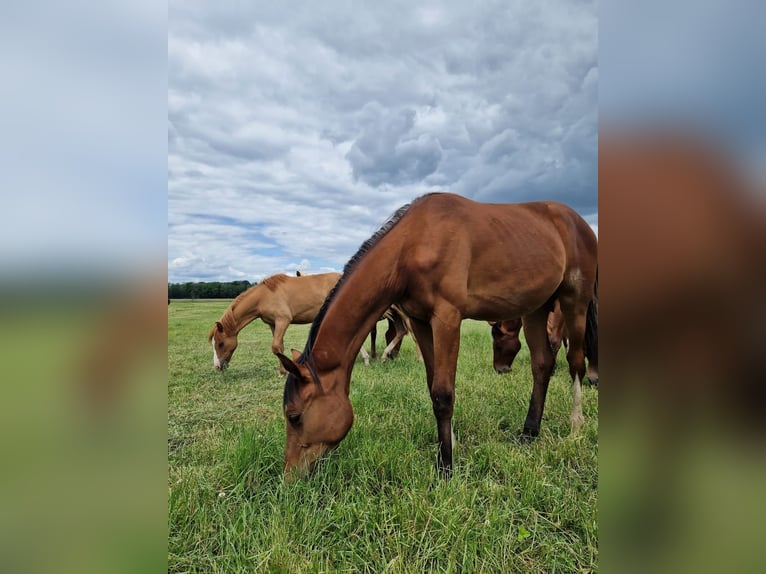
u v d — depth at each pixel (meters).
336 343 2.63
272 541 1.90
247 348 9.98
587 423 3.46
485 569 1.79
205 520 2.09
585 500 2.24
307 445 2.52
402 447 2.90
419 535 1.98
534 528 2.04
